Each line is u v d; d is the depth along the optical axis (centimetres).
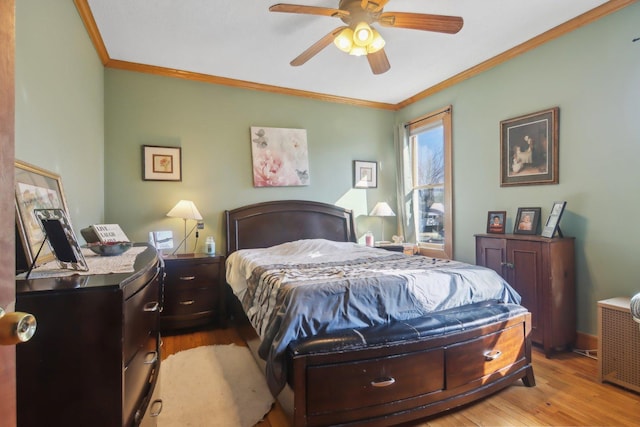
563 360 245
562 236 265
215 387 209
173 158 345
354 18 206
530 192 298
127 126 327
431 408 170
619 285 240
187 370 232
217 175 366
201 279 318
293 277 201
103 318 89
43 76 163
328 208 414
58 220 106
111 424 89
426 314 192
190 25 260
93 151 273
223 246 368
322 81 377
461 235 369
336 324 170
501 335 193
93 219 272
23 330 43
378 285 187
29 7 148
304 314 165
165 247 340
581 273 261
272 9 194
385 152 465
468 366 181
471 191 356
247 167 381
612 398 195
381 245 412
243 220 371
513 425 170
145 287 119
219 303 324
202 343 286
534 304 259
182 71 344
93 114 274
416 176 443
